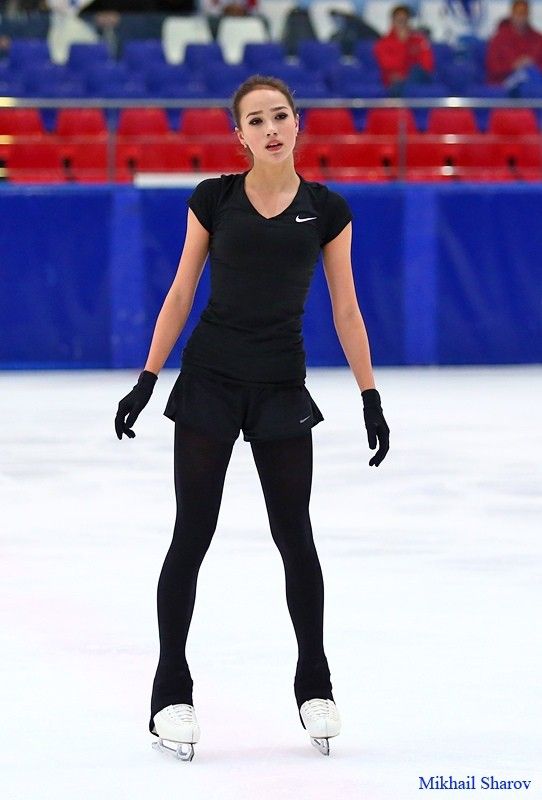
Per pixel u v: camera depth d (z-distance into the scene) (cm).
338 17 4900
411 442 2455
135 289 3716
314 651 998
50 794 891
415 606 1375
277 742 999
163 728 962
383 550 1628
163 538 1695
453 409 2908
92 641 1256
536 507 1888
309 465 1002
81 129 4147
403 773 931
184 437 992
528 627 1298
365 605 1379
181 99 4344
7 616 1343
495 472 2158
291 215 979
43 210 3684
